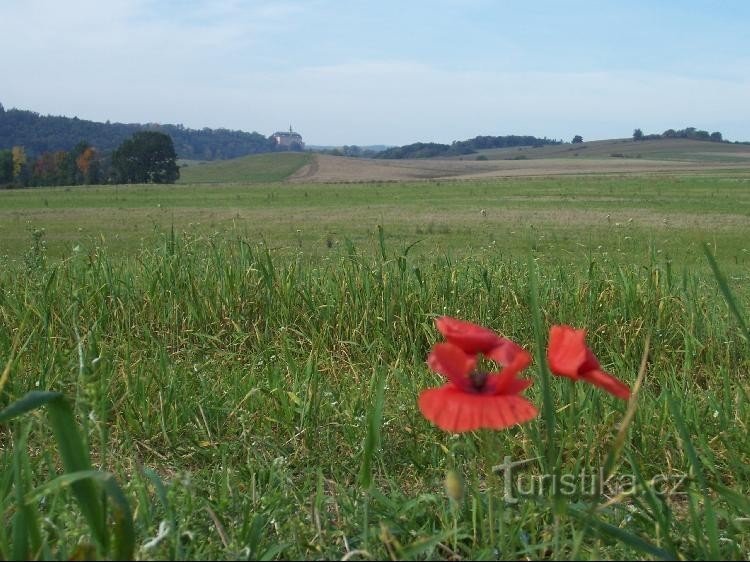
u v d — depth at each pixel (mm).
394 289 6074
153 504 2848
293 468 3566
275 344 5477
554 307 6328
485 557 2141
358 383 4660
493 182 64062
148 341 5594
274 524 2658
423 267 7051
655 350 5777
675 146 186375
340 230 23656
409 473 3449
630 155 167500
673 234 21641
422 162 142875
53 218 30781
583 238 19656
